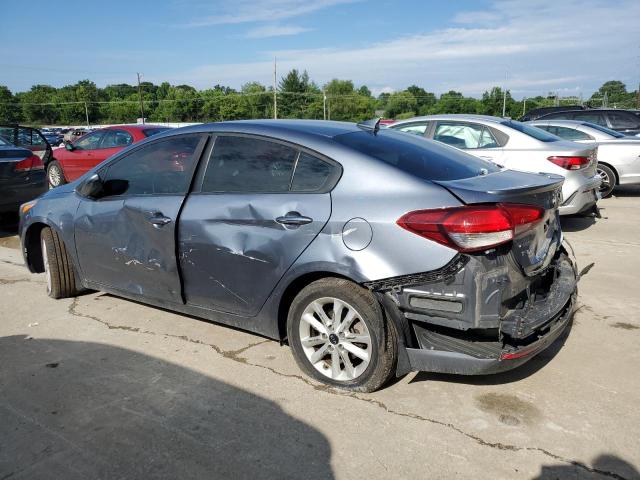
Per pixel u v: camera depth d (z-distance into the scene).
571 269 3.78
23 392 3.45
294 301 3.46
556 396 3.30
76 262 4.82
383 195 3.17
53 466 2.74
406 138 4.00
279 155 3.61
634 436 2.90
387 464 2.71
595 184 7.54
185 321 4.55
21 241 5.40
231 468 2.71
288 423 3.08
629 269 5.82
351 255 3.15
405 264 3.01
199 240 3.79
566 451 2.79
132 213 4.21
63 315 4.73
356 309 3.21
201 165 3.94
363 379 3.29
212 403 3.30
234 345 4.08
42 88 125.75
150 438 2.96
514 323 2.95
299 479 2.62
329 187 3.34
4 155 7.77
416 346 3.15
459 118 8.24
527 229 3.10
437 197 3.04
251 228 3.56
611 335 4.15
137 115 110.44
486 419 3.07
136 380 3.59
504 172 3.72
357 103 100.62
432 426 3.02
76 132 46.28
